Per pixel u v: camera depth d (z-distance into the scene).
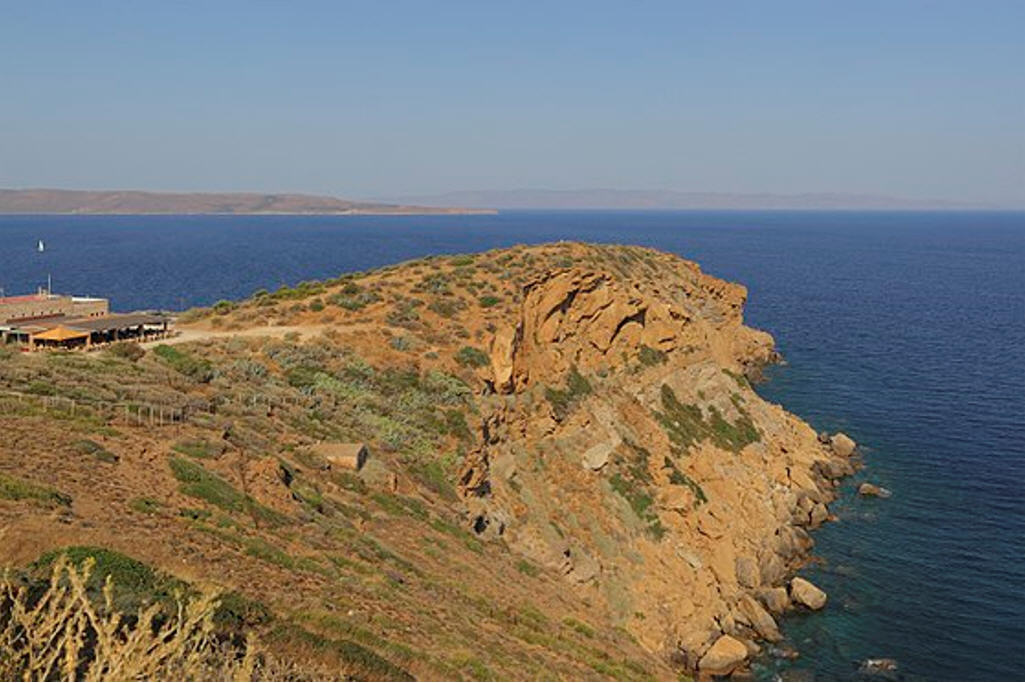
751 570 44.22
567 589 36.66
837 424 72.44
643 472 49.03
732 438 59.38
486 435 44.25
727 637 37.88
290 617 18.48
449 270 64.75
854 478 59.88
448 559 30.28
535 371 50.34
